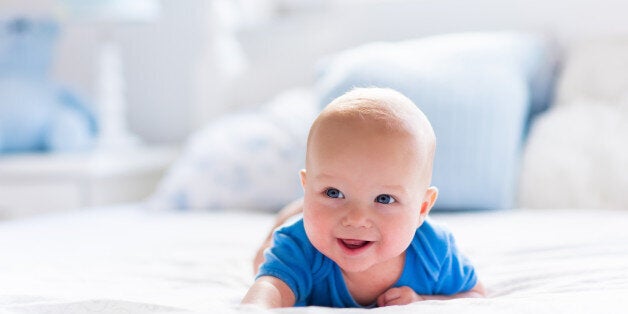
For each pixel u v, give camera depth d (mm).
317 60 2443
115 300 829
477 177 1734
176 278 1119
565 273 1036
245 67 2557
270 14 2699
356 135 760
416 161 776
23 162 2223
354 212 764
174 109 2744
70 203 2207
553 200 1734
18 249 1396
